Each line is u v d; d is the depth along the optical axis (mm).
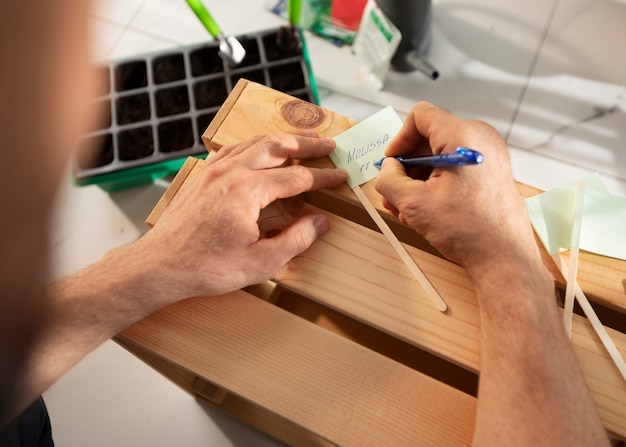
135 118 1021
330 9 1124
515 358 400
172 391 927
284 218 518
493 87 1098
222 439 893
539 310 418
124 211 1043
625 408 433
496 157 477
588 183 530
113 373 938
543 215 515
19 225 149
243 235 454
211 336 475
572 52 1109
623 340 456
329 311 643
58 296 420
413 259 496
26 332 190
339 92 1122
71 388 929
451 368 608
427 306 477
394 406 442
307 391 451
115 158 965
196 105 1017
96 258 1011
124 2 1202
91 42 144
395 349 620
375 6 1017
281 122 574
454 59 1125
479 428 394
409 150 532
